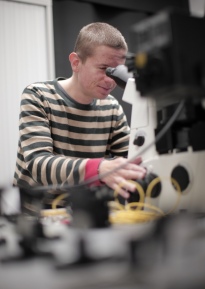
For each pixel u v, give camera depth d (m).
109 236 0.46
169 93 0.64
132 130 0.90
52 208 0.84
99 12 2.98
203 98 0.68
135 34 0.67
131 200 0.76
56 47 2.82
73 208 0.60
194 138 0.76
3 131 2.63
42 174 1.08
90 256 0.36
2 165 2.61
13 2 2.70
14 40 2.70
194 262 0.36
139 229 0.51
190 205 0.75
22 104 1.40
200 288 0.32
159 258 0.37
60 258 0.38
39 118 1.37
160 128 0.81
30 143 1.28
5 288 0.32
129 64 0.78
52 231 0.50
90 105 1.54
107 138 1.61
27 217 0.63
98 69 1.40
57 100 1.48
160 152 0.80
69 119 1.50
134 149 0.87
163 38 0.62
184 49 0.62
